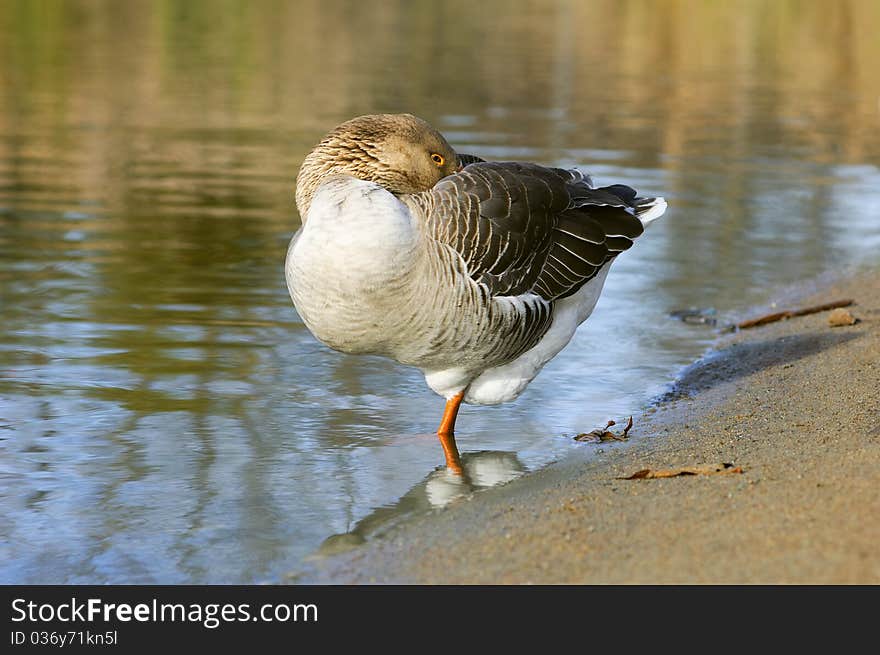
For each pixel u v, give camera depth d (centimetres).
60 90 3073
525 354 1153
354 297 984
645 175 2300
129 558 851
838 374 1241
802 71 3891
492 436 1139
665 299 1634
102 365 1288
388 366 1345
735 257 1834
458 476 1022
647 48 4372
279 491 981
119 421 1136
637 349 1427
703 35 4762
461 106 2995
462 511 911
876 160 2541
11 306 1471
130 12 4934
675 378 1319
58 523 911
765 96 3341
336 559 832
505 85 3378
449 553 812
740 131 2814
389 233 968
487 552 800
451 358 1080
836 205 2153
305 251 984
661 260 1822
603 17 5378
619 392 1274
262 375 1287
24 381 1230
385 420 1178
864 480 824
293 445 1096
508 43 4397
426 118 2797
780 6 5659
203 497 966
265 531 896
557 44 4403
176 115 2819
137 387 1231
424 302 1009
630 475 964
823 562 700
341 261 971
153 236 1819
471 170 1092
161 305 1502
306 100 3052
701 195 2189
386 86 3278
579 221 1141
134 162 2327
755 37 4725
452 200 1043
